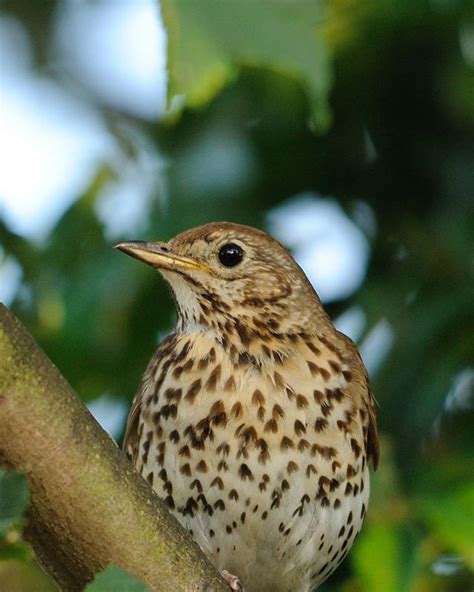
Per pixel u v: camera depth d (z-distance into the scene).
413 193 12.60
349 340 10.95
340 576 12.10
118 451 7.18
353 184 12.62
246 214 12.30
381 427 11.70
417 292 12.07
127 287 12.12
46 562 7.21
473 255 12.02
